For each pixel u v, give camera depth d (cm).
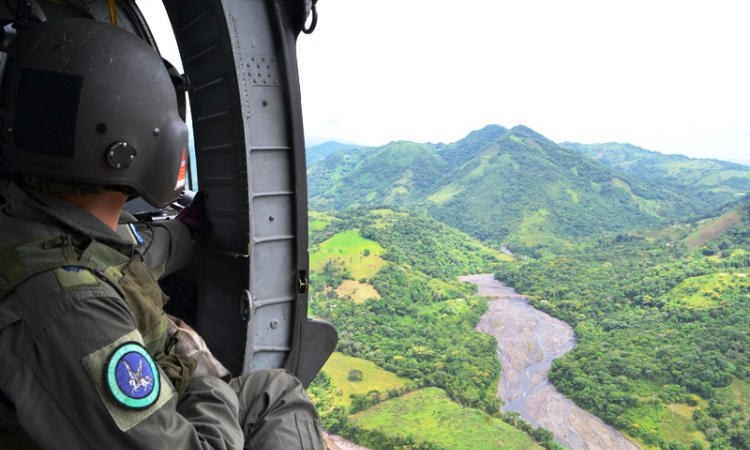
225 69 205
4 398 98
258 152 209
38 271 95
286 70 208
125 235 161
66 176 107
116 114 108
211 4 201
